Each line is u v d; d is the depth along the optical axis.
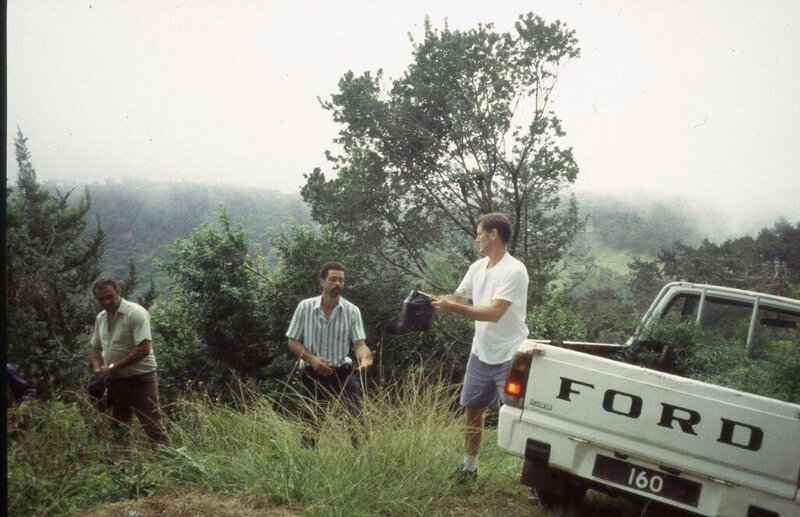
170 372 15.37
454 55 13.92
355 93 14.39
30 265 14.70
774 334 4.52
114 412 5.04
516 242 14.55
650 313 5.00
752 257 24.02
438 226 15.09
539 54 13.64
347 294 14.13
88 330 14.80
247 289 15.48
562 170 13.40
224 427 4.75
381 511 3.79
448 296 4.77
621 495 3.46
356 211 14.52
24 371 10.93
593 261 16.45
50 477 3.46
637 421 3.26
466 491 4.23
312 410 4.58
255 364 15.55
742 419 3.01
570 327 10.26
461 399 4.46
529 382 3.61
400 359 13.53
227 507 3.53
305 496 3.78
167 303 16.70
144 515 3.34
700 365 4.21
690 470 3.11
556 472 3.60
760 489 2.94
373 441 4.23
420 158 14.77
